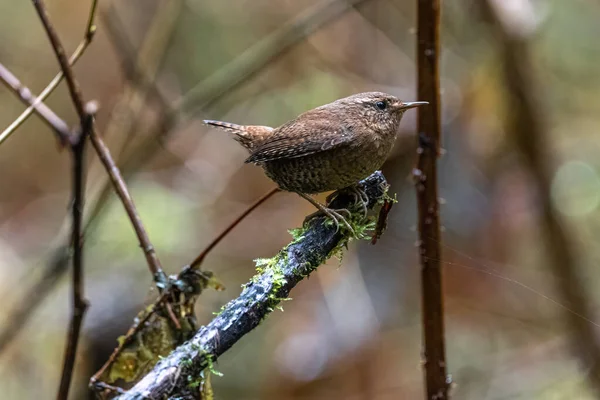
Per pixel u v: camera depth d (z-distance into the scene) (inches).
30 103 201.5
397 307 498.9
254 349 478.9
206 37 579.2
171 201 503.2
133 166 335.6
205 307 476.7
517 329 466.9
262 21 587.5
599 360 366.3
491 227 512.7
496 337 467.8
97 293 399.2
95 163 368.2
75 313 166.7
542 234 385.7
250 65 327.6
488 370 447.5
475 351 464.8
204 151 550.9
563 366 434.0
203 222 519.2
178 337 188.4
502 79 374.0
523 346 456.8
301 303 506.6
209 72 580.1
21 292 361.7
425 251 215.2
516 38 339.3
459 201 524.4
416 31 207.6
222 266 501.4
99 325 369.4
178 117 328.8
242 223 527.5
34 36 620.4
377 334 480.1
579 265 378.6
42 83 628.7
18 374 410.0
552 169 391.9
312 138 209.5
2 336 255.4
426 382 222.7
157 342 187.2
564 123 504.4
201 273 187.6
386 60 559.8
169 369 125.9
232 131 258.1
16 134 625.0
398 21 562.9
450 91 526.9
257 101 550.0
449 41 521.3
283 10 585.3
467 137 527.2
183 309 188.9
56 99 627.8
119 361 186.1
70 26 615.2
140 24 545.3
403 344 475.8
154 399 122.4
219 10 581.3
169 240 474.0
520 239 505.0
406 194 507.5
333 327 485.1
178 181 538.9
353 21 553.9
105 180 246.1
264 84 547.8
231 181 547.8
